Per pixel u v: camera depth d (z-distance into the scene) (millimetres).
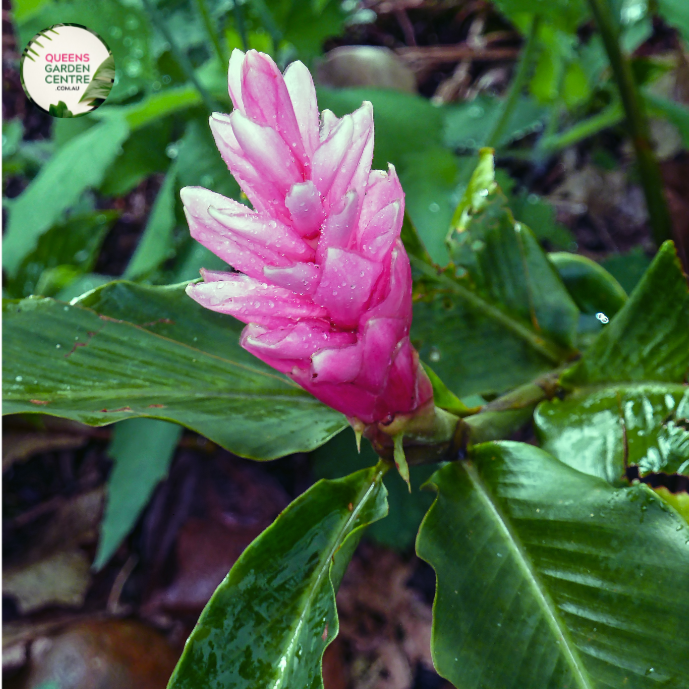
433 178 559
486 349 415
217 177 539
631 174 770
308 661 311
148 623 635
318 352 302
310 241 298
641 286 357
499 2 530
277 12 601
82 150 537
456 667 316
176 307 387
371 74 708
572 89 704
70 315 375
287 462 712
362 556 667
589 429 359
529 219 657
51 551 688
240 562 327
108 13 567
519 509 336
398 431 339
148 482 524
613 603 312
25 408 351
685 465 335
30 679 569
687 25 468
